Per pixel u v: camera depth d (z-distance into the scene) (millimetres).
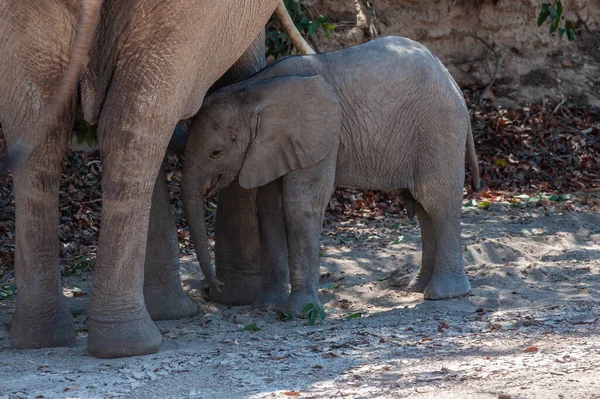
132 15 6188
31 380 6008
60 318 7051
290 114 7852
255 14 7488
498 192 14086
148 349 6691
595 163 15570
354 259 10461
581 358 6055
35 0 6113
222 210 8773
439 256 8680
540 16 14938
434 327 7453
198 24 6344
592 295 8578
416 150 8516
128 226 6496
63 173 13242
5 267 10469
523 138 15898
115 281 6598
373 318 7930
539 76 17609
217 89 8070
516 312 7910
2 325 7824
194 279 9438
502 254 10672
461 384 5492
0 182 12562
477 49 17656
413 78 8438
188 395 5609
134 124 6289
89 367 6336
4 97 6387
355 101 8289
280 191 8367
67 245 11133
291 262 8055
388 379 5754
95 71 6363
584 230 12023
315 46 15805
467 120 8797
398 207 13461
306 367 6188
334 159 8133
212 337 7324
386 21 16797
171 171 13688
